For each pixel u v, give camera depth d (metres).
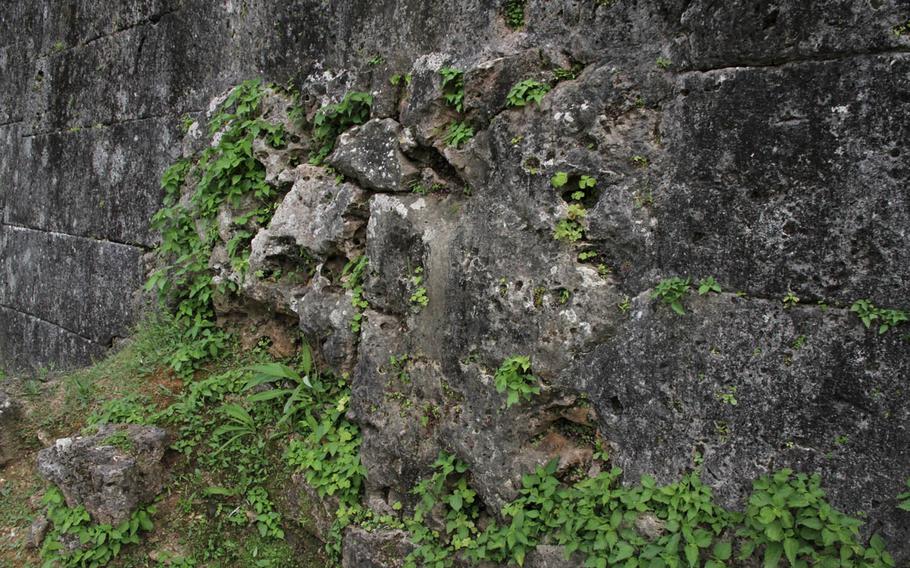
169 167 5.43
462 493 3.49
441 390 3.62
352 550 3.67
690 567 2.81
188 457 4.19
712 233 2.89
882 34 2.52
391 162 3.86
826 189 2.64
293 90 4.64
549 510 3.19
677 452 2.99
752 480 2.82
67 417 4.65
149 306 5.66
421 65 3.74
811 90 2.66
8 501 4.32
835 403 2.65
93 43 6.35
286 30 4.66
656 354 3.02
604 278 3.16
